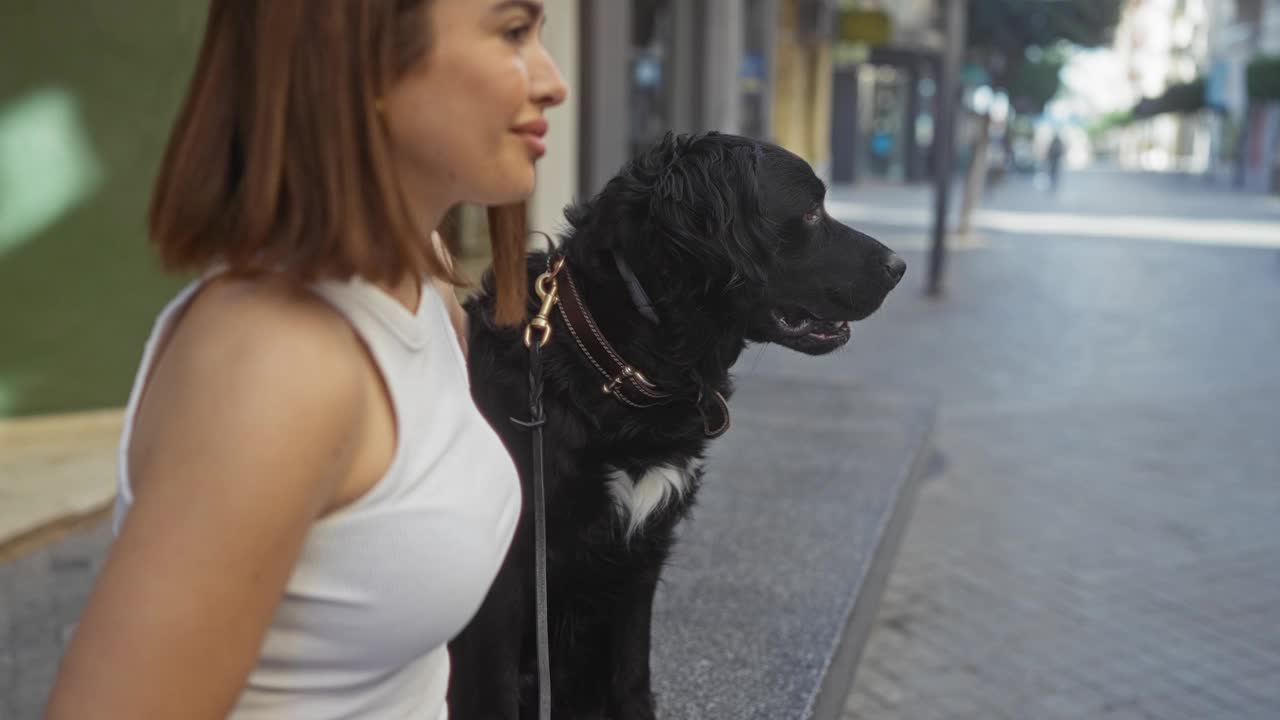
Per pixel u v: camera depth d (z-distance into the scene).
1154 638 3.87
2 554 3.79
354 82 0.84
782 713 2.42
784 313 2.05
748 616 2.98
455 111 0.90
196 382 0.79
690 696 2.50
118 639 0.75
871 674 3.58
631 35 9.71
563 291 1.81
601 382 1.79
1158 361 8.63
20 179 4.92
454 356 1.03
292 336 0.81
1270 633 3.92
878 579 3.58
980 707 3.38
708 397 1.87
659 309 1.79
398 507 0.88
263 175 0.82
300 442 0.79
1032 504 5.29
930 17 30.80
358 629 0.90
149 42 5.07
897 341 9.20
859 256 2.07
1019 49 17.33
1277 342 9.46
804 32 23.81
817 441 5.05
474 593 0.98
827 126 30.89
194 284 0.87
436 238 1.23
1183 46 85.12
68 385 5.15
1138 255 16.36
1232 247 17.73
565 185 6.92
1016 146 48.53
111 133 5.06
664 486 1.87
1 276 4.94
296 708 0.92
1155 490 5.51
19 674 2.98
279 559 0.80
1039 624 3.97
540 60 0.95
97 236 5.10
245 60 0.86
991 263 15.01
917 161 35.72
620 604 2.03
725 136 1.93
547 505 1.80
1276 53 43.22
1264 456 6.11
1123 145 87.50
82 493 4.22
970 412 6.98
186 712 0.77
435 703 1.10
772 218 1.94
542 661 1.47
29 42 4.84
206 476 0.77
